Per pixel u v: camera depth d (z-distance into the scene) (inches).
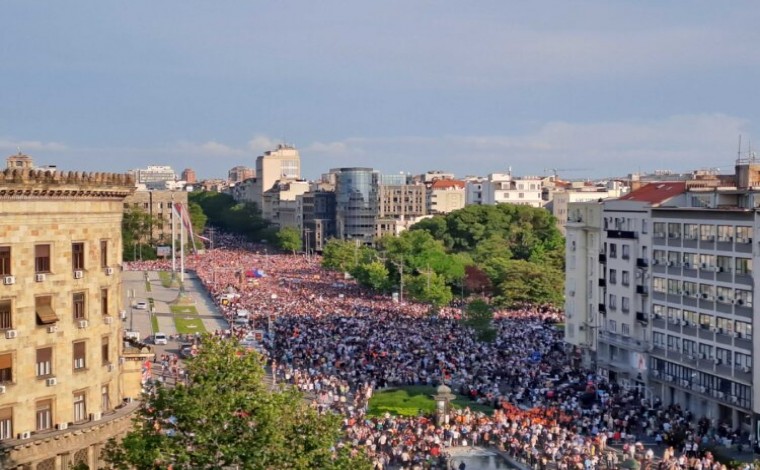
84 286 3331.7
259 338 6678.2
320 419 2728.8
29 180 3051.2
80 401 3329.2
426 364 5915.4
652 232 5679.1
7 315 3065.9
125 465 2559.1
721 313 4982.8
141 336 7199.8
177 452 2477.9
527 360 6166.3
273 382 5339.6
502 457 4109.3
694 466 3841.0
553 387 5374.0
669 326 5477.4
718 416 4968.0
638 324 5797.2
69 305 3267.7
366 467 2691.9
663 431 4537.4
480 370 5782.5
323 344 6471.5
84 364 3341.5
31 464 3065.9
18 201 3061.0
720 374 4928.6
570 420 4589.1
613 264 6082.7
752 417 4653.1
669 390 5433.1
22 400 3097.9
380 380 5516.7
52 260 3196.4
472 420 4530.0
